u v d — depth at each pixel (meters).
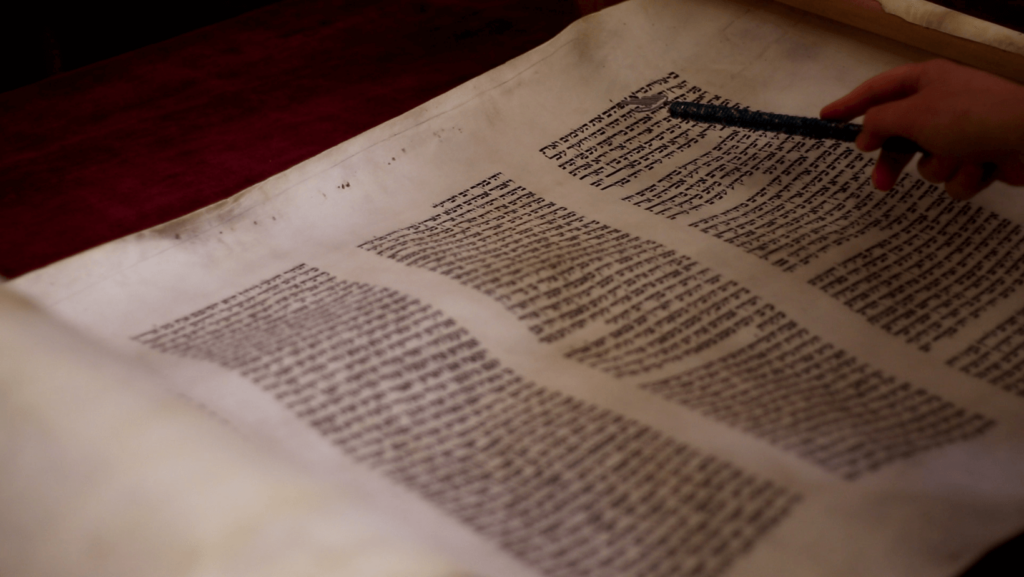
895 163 1.35
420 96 1.56
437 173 1.41
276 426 1.12
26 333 1.09
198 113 1.53
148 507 1.02
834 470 1.10
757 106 1.51
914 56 1.48
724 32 1.58
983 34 1.44
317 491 1.02
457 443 1.12
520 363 1.18
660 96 1.53
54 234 1.35
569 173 1.43
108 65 1.62
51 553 1.02
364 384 1.16
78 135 1.50
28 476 1.04
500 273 1.27
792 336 1.22
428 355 1.19
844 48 1.52
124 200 1.40
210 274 1.28
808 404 1.16
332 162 1.37
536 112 1.48
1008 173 1.31
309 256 1.30
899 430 1.14
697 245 1.32
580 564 1.05
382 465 1.10
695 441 1.12
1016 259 1.31
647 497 1.08
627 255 1.30
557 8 1.77
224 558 1.00
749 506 1.08
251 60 1.64
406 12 1.75
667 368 1.19
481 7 1.77
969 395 1.17
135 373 1.09
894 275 1.29
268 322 1.22
